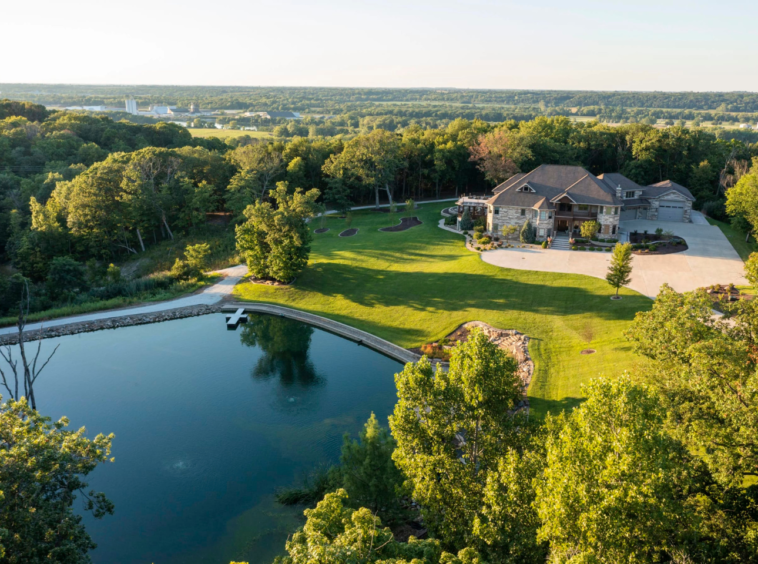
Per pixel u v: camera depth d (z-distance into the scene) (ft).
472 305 184.44
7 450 71.31
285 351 171.83
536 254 222.28
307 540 56.03
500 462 72.08
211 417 134.21
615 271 168.76
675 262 200.64
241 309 203.92
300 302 206.49
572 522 59.00
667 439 64.18
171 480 110.42
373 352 169.37
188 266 236.02
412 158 363.15
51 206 268.21
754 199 216.54
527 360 147.02
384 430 92.73
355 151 333.01
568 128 400.06
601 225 236.84
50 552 64.80
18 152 344.90
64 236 261.03
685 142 326.03
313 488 104.73
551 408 122.93
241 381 152.97
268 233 215.31
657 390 79.00
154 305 209.26
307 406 137.90
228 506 102.58
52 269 221.87
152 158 300.40
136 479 110.83
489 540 68.13
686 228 250.78
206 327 194.39
